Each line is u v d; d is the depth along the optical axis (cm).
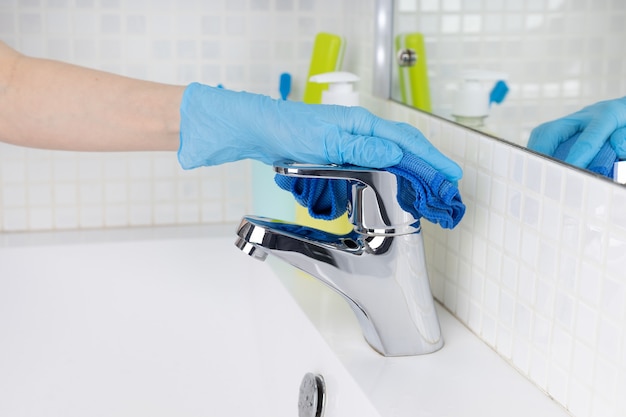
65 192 117
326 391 76
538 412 65
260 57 119
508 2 77
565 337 65
